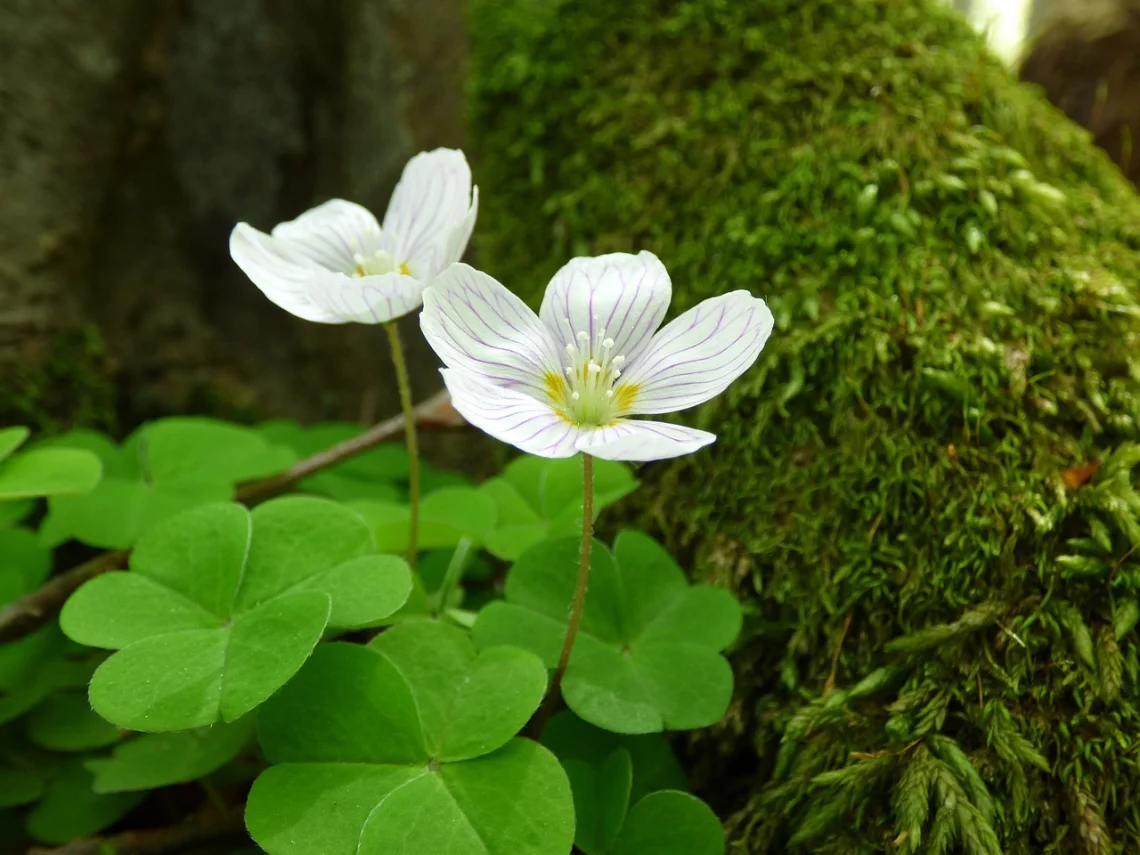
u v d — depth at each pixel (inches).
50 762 3.5
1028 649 2.9
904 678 3.0
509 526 3.8
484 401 2.6
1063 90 5.5
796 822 3.0
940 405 3.3
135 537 3.8
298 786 2.5
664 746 3.2
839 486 3.4
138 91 6.3
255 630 2.6
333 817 2.4
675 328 2.8
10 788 3.4
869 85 4.0
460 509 3.9
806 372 3.5
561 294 2.9
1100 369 3.3
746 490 3.6
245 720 3.2
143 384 6.4
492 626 3.1
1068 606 2.9
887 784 2.8
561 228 4.6
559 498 3.9
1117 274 3.6
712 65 4.3
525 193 4.9
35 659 3.6
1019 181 3.7
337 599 2.7
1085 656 2.8
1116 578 2.9
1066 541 3.0
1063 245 3.7
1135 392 3.2
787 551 3.4
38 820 3.3
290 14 6.5
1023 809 2.7
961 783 2.7
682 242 4.2
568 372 2.8
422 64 6.1
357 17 6.4
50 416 5.4
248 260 3.2
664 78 4.5
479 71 5.1
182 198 6.6
